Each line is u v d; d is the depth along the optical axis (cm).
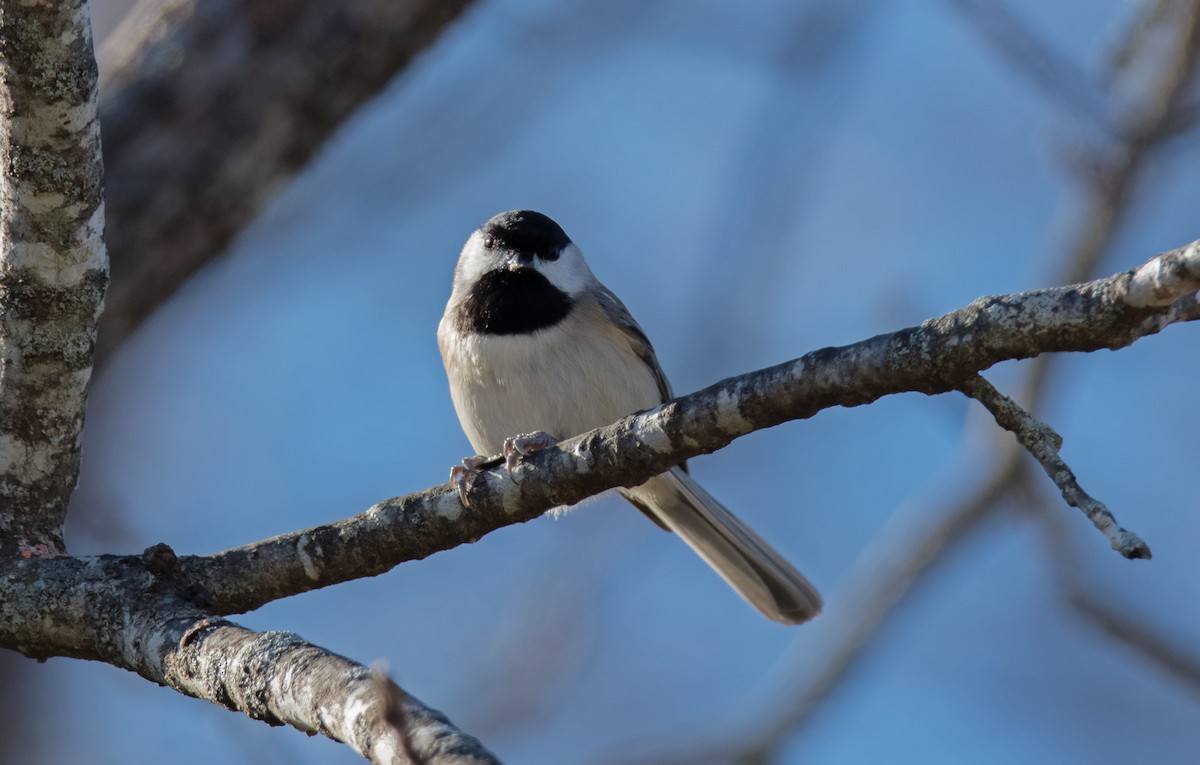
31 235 654
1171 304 522
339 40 1062
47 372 681
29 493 696
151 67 1055
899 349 578
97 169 652
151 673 604
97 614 636
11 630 650
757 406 618
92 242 666
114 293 1016
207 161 1042
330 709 499
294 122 1066
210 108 1048
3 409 685
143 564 660
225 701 558
